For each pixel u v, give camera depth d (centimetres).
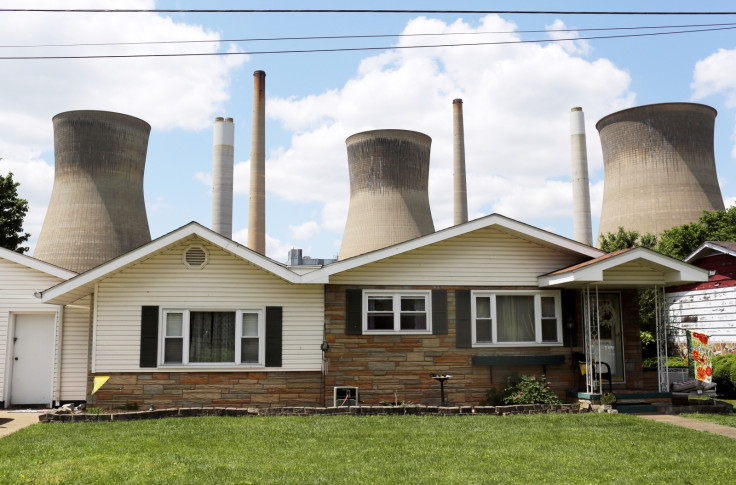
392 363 1580
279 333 1561
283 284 1578
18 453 957
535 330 1631
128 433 1114
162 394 1511
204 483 786
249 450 982
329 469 863
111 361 1500
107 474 820
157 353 1512
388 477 824
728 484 805
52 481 789
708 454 968
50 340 1697
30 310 1681
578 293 1647
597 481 815
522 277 1644
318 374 1566
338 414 1338
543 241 1627
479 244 1642
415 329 1600
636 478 830
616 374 1622
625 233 3538
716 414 1429
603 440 1066
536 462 913
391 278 1606
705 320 2314
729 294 2188
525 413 1379
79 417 1255
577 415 1332
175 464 877
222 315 1559
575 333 1631
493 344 1611
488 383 1595
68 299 1616
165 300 1532
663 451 988
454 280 1622
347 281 1594
